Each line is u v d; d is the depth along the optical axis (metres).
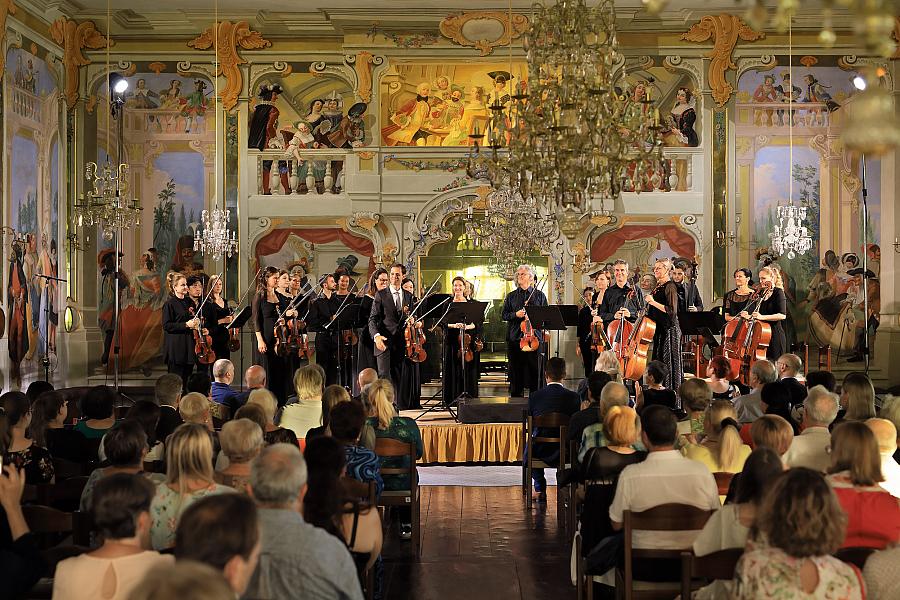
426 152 18.12
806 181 18.00
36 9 16.27
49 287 16.53
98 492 3.79
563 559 8.54
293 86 18.19
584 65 9.26
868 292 17.84
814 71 17.95
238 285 18.06
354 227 18.09
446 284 18.50
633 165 17.88
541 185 10.09
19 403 6.65
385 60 17.98
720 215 17.94
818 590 3.73
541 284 18.30
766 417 6.11
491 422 13.25
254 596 4.04
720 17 17.81
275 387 15.25
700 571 4.84
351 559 4.20
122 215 15.08
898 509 4.72
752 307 15.12
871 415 7.28
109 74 17.45
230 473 5.59
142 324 17.95
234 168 18.09
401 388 14.84
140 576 3.69
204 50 18.02
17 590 4.21
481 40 17.91
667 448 5.75
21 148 15.55
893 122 3.42
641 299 15.48
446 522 9.97
